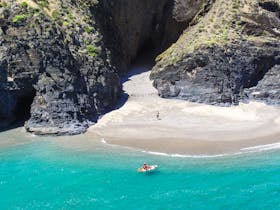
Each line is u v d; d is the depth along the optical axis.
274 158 44.47
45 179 41.34
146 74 77.62
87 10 69.69
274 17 73.19
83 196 37.81
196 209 34.78
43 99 56.31
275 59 70.31
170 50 76.88
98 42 66.06
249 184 38.78
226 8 73.69
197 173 41.31
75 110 56.44
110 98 63.25
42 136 54.03
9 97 57.19
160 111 62.50
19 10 58.75
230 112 62.16
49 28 58.91
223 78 66.12
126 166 43.62
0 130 56.88
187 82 67.50
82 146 50.06
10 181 41.12
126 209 35.25
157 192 37.91
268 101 67.06
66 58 58.25
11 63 56.88
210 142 50.03
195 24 78.00
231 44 68.56
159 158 45.47
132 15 80.00
